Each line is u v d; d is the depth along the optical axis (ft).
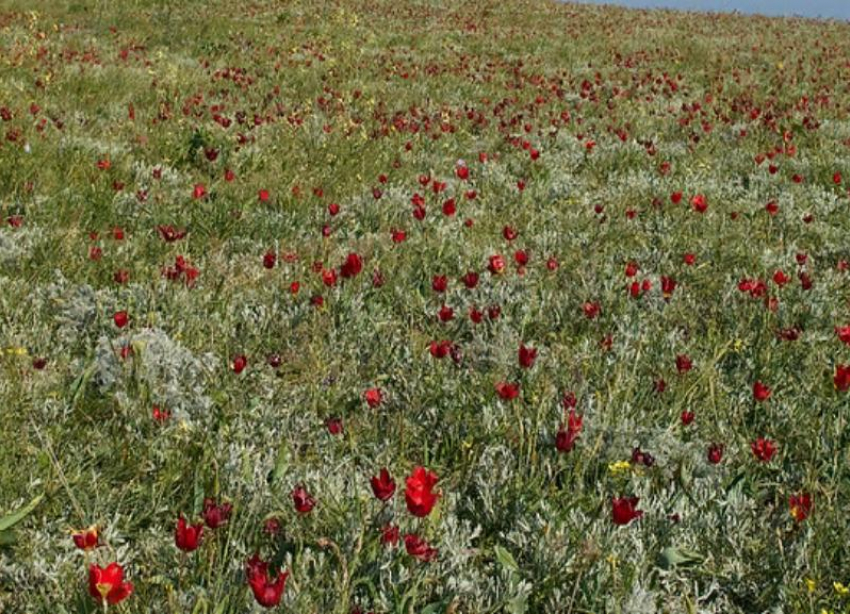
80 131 32.58
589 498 13.05
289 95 46.24
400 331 19.10
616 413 15.37
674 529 12.55
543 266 23.30
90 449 13.70
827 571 12.02
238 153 31.76
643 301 21.31
